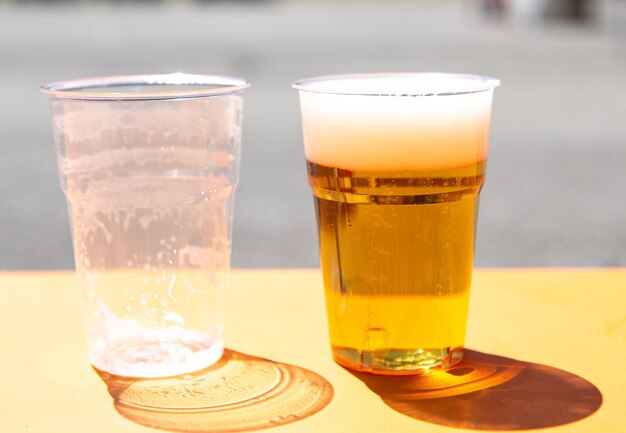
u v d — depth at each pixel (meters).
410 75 0.95
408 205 0.89
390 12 16.30
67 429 0.86
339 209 0.91
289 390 0.90
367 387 0.90
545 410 0.87
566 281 1.06
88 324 0.93
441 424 0.86
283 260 2.77
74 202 0.92
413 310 0.90
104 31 11.19
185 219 0.91
